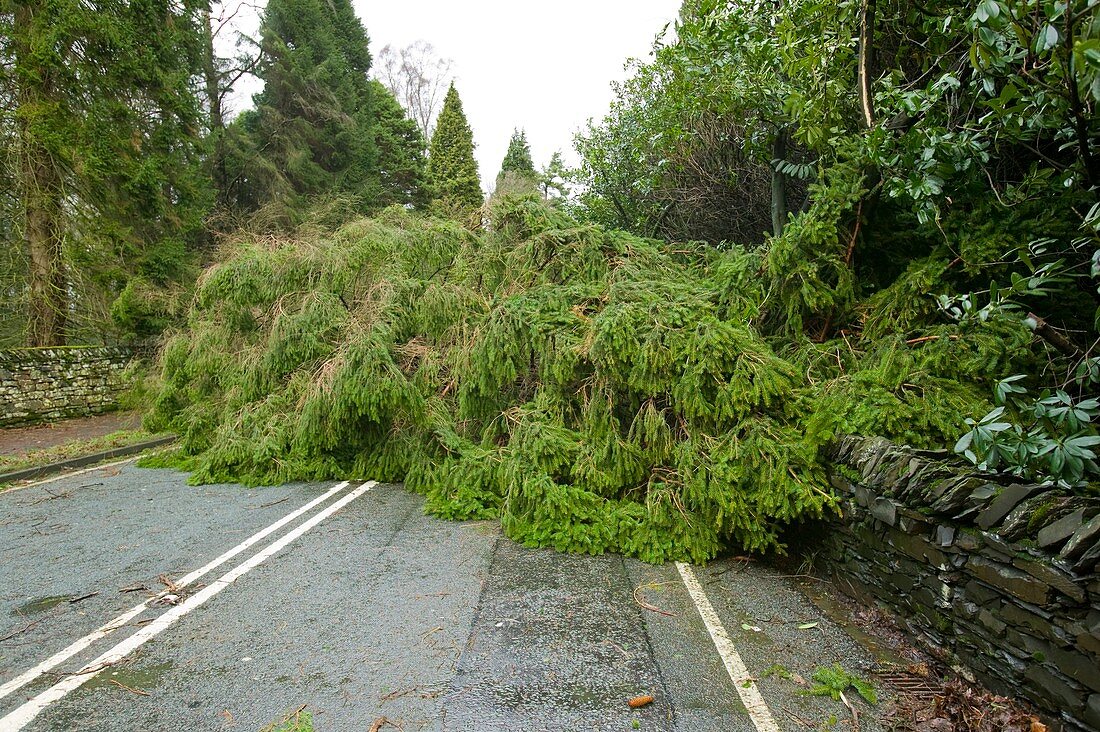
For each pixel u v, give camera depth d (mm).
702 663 2842
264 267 7211
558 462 4676
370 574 3912
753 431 3953
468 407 5754
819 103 5000
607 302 5273
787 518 3719
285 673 2754
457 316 6883
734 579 3850
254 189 20516
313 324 6785
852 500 3484
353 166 22922
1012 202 3816
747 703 2521
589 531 4316
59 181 13133
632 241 6582
